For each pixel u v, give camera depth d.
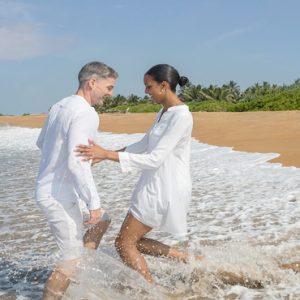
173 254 4.53
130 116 39.78
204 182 10.05
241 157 13.51
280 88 74.00
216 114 33.06
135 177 11.23
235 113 33.09
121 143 20.92
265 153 13.81
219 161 13.09
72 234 3.83
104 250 5.42
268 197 8.16
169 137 4.07
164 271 4.66
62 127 3.74
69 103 3.80
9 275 4.84
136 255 4.26
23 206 8.12
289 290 4.22
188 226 6.50
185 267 4.52
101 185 10.24
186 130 4.11
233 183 9.75
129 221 4.24
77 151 3.67
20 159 16.33
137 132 26.77
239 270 4.48
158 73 4.16
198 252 5.05
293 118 24.34
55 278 3.82
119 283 4.12
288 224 6.34
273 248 5.27
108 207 7.95
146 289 4.14
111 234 6.20
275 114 28.19
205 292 4.27
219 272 4.46
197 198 8.42
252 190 8.88
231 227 6.36
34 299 4.23
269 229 6.14
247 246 5.26
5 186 10.44
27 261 5.24
